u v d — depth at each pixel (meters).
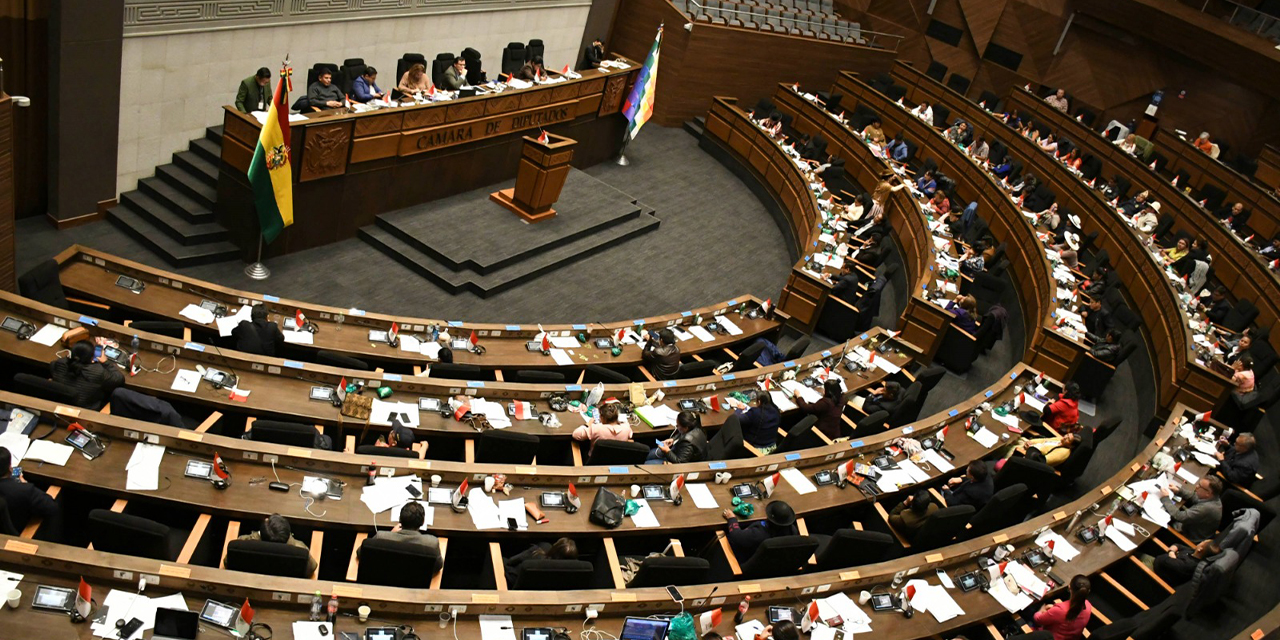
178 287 10.91
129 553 6.73
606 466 8.80
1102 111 26.83
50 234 12.71
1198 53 23.59
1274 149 22.03
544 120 17.70
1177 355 14.29
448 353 10.80
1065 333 14.36
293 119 12.97
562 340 11.98
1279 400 13.96
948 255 16.75
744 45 23.19
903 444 10.52
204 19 13.36
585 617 7.14
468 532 7.91
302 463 7.98
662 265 16.66
